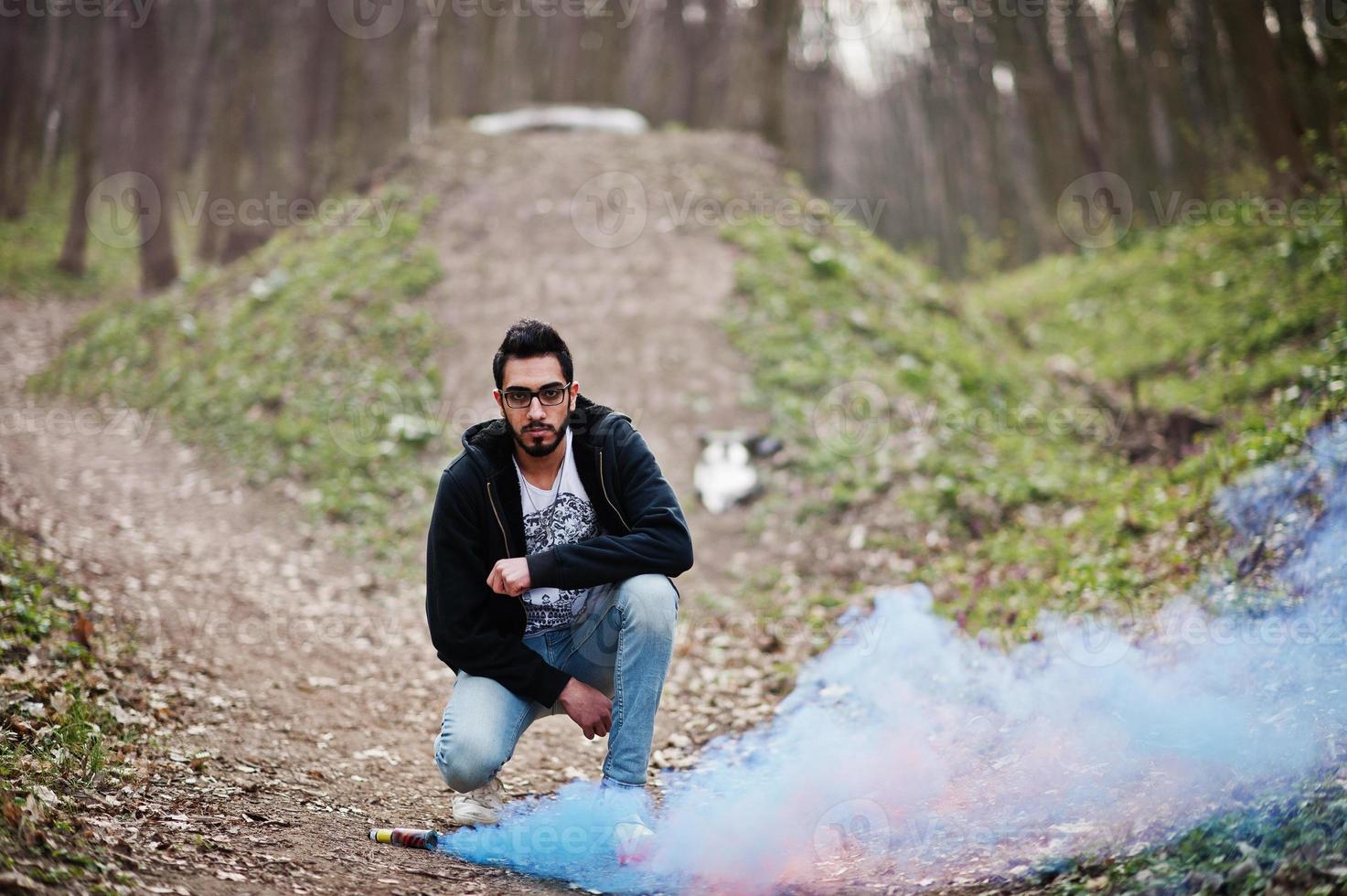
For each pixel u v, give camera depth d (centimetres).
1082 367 1009
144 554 616
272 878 250
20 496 639
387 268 1086
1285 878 212
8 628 403
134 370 1012
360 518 746
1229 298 949
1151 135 1473
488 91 1973
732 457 769
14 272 1498
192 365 991
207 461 838
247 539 708
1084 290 1224
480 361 950
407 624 595
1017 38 1652
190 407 920
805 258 1109
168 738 361
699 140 1551
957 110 2112
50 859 222
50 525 601
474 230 1195
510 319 1011
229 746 371
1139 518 561
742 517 726
